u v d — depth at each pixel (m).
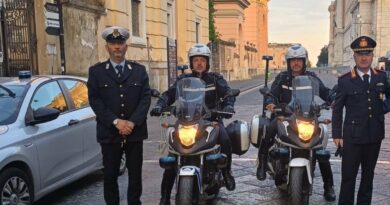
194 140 5.16
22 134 5.66
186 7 31.75
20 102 6.00
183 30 31.41
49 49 15.30
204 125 5.32
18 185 5.47
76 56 17.42
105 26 20.42
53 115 5.98
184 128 5.23
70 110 6.80
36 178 5.78
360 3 85.62
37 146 5.82
